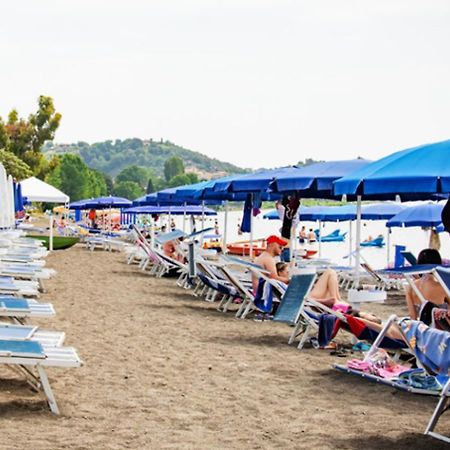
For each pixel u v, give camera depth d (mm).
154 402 6574
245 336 10484
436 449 5441
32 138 73812
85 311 12523
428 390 6117
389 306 16219
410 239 64062
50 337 6598
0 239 16484
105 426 5742
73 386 6996
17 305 7586
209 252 20234
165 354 8898
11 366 6617
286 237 15602
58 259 26000
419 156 8633
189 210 38188
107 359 8414
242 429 5832
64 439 5309
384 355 7367
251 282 13430
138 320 11727
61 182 127438
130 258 25219
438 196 14266
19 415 5863
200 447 5301
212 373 7914
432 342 5473
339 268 20297
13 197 21219
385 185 8383
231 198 20812
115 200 45125
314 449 5355
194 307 13758
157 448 5234
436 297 8266
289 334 10750
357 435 5738
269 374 7941
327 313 9312
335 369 8172
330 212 25750
